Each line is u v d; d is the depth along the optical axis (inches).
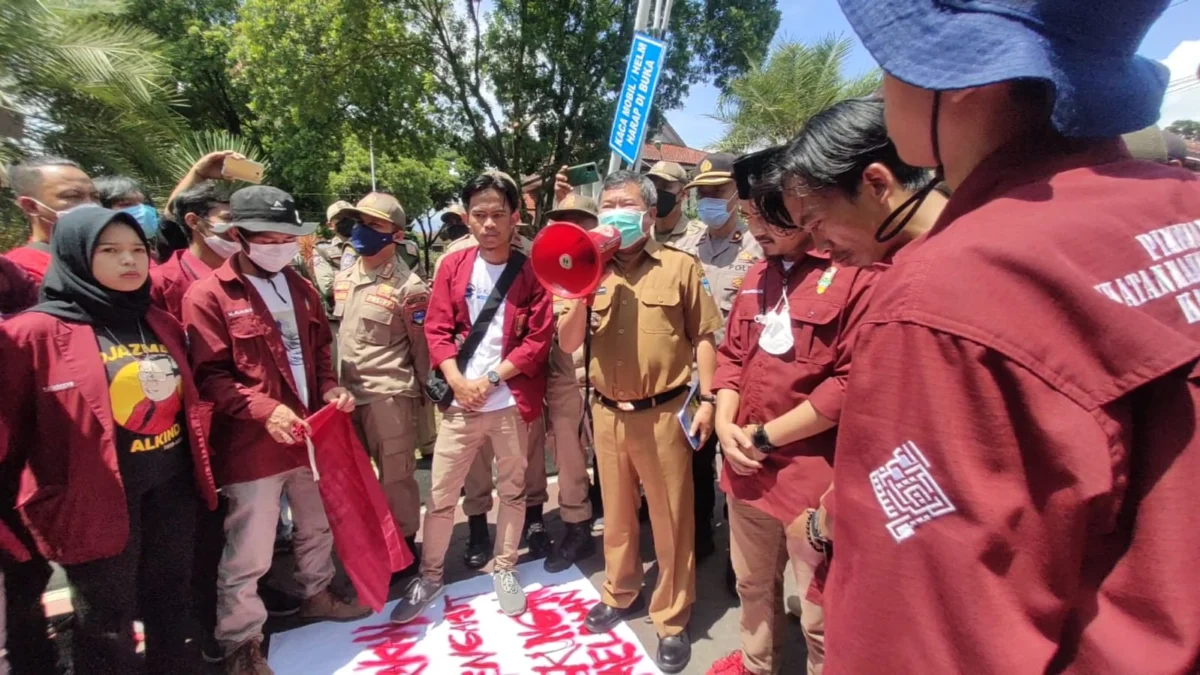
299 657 104.1
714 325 95.1
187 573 92.0
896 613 25.1
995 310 23.1
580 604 114.7
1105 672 22.6
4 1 237.0
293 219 99.9
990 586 22.9
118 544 78.7
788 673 98.0
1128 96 24.5
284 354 100.8
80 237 78.0
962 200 27.5
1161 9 24.5
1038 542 22.7
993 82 23.5
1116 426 22.0
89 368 78.2
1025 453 22.8
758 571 83.5
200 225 116.8
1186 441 22.0
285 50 523.2
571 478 126.6
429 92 579.2
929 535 24.1
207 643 101.1
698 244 143.9
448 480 112.5
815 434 70.9
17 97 251.1
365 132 595.8
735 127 466.9
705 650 102.7
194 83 679.7
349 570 104.5
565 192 153.3
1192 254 23.9
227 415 96.7
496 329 112.9
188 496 91.5
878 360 26.0
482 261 115.9
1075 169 25.8
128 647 82.7
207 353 94.9
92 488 77.0
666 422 96.0
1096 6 23.5
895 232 43.2
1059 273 22.6
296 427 96.3
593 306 98.1
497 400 112.7
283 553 133.3
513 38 562.3
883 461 25.6
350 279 127.7
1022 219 24.5
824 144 46.9
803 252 74.0
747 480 78.3
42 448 76.4
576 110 590.2
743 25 587.5
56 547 76.8
